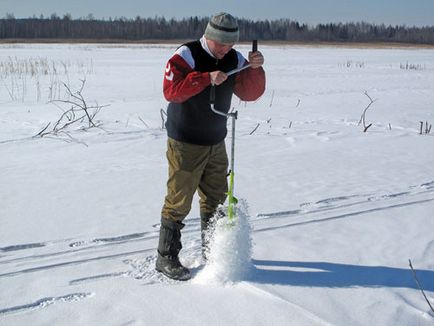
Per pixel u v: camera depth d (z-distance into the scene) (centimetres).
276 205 515
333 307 311
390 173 647
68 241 416
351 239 429
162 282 345
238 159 707
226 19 328
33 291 332
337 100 1414
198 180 357
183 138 346
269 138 861
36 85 1611
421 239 432
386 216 489
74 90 1516
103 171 634
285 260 382
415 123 1043
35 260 381
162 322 296
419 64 3166
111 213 482
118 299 322
